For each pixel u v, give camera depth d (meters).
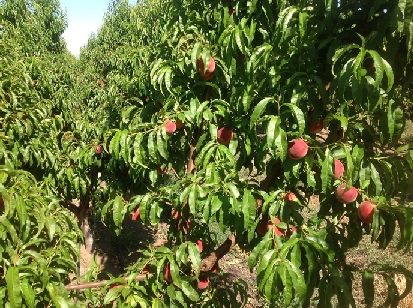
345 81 1.46
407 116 2.27
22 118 3.07
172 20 2.60
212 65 2.10
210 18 2.39
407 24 1.38
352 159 1.59
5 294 1.48
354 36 1.66
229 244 2.29
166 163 2.53
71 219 1.97
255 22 2.01
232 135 2.10
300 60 1.79
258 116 1.67
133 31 7.90
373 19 1.62
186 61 2.23
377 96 1.54
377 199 1.65
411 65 1.69
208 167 1.88
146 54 5.21
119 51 7.40
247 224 1.67
